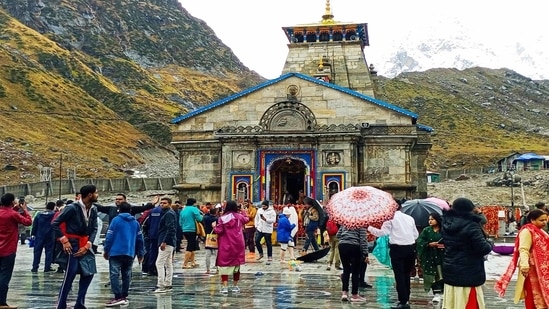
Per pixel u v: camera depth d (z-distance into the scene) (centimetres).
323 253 2388
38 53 17362
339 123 4450
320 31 5819
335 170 4244
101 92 17488
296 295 1684
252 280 2055
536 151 15062
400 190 4309
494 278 2177
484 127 18538
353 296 1550
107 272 2325
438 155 14825
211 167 4641
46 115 12875
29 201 6719
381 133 4378
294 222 2838
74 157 10900
